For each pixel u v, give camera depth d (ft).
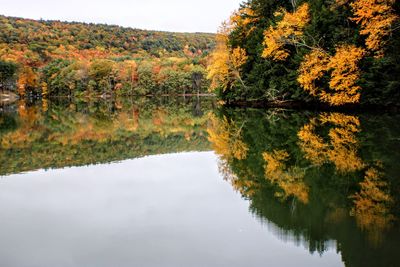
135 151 66.90
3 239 28.12
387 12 87.20
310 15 116.06
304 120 92.89
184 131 97.71
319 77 108.78
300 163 47.39
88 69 390.21
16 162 58.29
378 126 72.79
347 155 49.49
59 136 92.58
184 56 542.98
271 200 34.76
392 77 90.17
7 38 490.08
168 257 24.41
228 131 87.66
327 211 30.81
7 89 377.09
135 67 397.19
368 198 33.01
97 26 636.48
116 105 256.52
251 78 146.20
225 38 161.58
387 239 25.08
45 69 398.21
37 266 23.66
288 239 26.45
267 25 143.43
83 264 23.79
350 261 22.68
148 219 31.40
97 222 31.09
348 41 100.53
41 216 33.12
